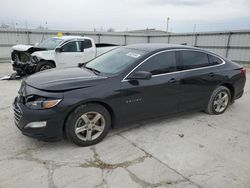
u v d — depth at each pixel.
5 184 2.39
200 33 15.86
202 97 4.38
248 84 8.30
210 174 2.69
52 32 15.72
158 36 18.91
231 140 3.59
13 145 3.20
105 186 2.42
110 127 3.57
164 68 3.79
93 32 17.05
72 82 3.10
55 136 2.97
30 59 7.88
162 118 4.04
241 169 2.80
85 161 2.87
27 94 3.01
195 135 3.72
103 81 3.24
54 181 2.47
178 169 2.76
